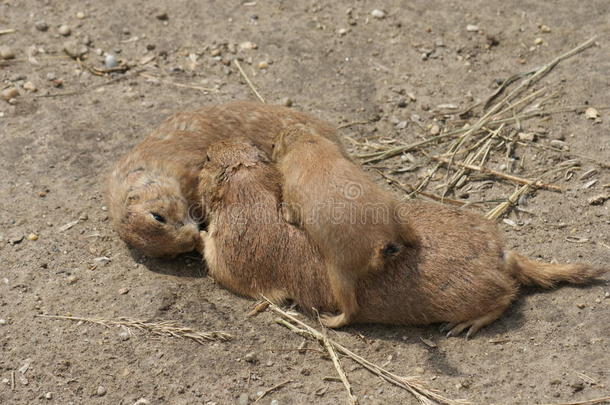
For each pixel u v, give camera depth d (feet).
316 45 50.26
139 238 35.06
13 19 52.70
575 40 49.03
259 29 51.70
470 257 30.91
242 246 33.40
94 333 32.19
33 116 45.14
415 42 50.11
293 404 29.25
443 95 46.21
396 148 42.39
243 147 34.86
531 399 28.43
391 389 29.63
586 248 35.37
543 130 42.68
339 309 32.63
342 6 53.47
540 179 39.83
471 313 31.01
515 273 31.99
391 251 29.25
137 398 29.76
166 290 34.12
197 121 38.11
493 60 48.39
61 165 41.75
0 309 33.47
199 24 52.21
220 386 30.01
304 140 32.89
